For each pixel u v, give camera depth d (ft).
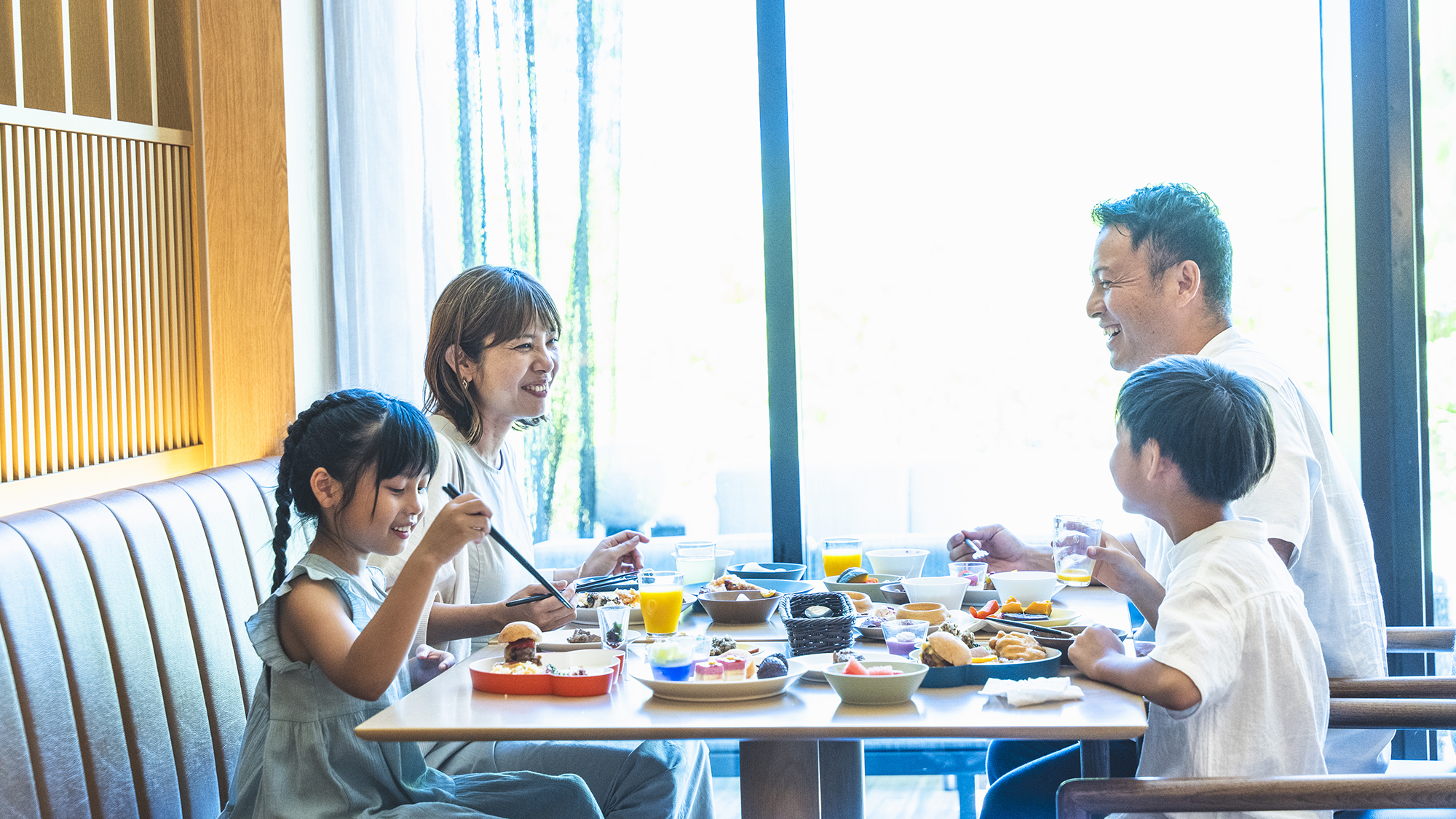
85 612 5.67
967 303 9.43
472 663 5.26
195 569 6.59
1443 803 4.00
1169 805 4.10
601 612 5.41
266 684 5.33
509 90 9.41
